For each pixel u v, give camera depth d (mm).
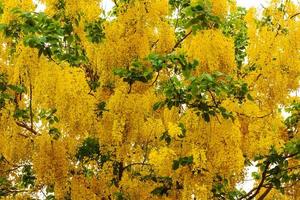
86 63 7215
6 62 6711
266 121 6609
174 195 6520
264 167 6902
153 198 6699
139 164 6844
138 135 6453
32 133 6934
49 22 5941
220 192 6773
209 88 5582
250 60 6898
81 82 6148
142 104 6258
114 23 6625
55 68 6117
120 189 6738
